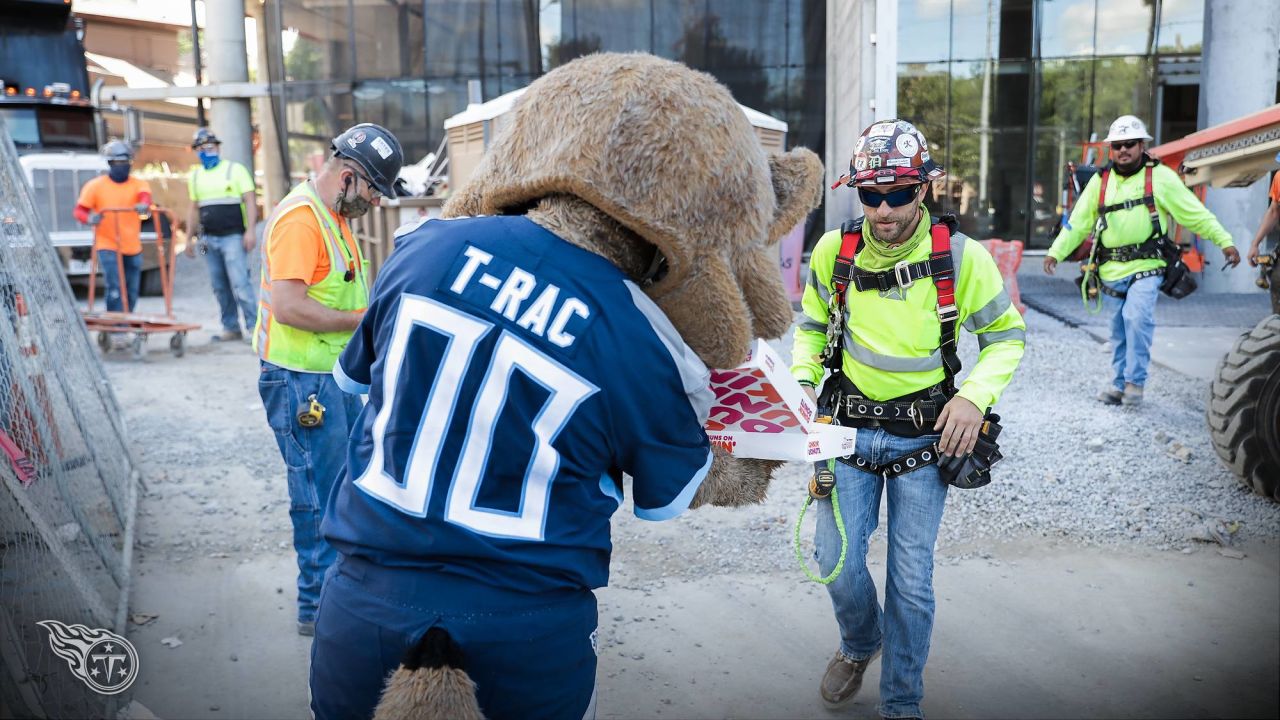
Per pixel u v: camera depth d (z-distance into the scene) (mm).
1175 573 4188
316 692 1749
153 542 4707
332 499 1823
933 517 2867
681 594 4117
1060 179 16172
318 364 3590
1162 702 3197
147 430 6781
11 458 3180
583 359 1653
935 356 2814
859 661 3176
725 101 1757
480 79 17281
